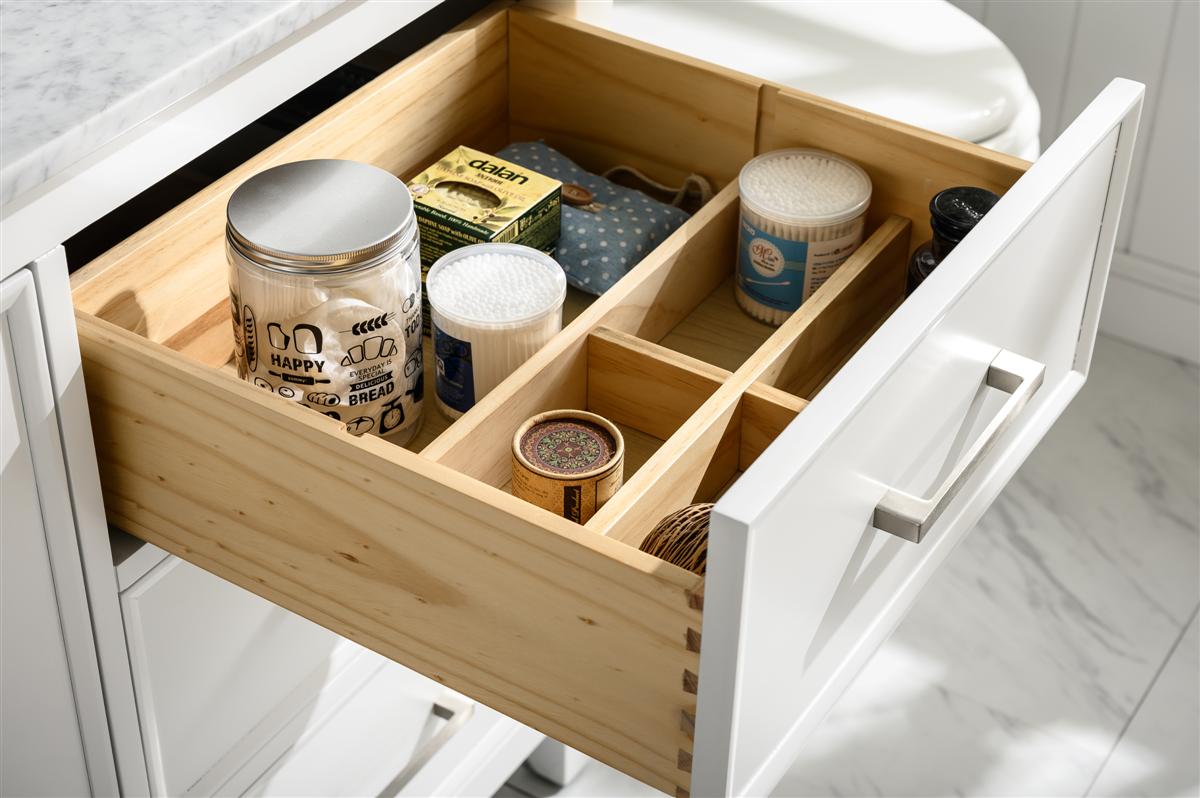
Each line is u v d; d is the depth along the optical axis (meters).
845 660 0.65
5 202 0.56
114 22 0.66
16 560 0.67
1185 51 1.61
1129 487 1.62
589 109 0.95
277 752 0.89
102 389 0.66
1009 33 1.74
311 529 0.64
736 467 0.76
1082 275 0.79
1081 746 1.33
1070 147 0.69
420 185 0.85
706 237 0.86
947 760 1.31
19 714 0.72
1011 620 1.46
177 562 0.75
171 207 0.91
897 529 0.60
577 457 0.70
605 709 0.59
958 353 0.63
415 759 1.06
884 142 0.85
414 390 0.74
